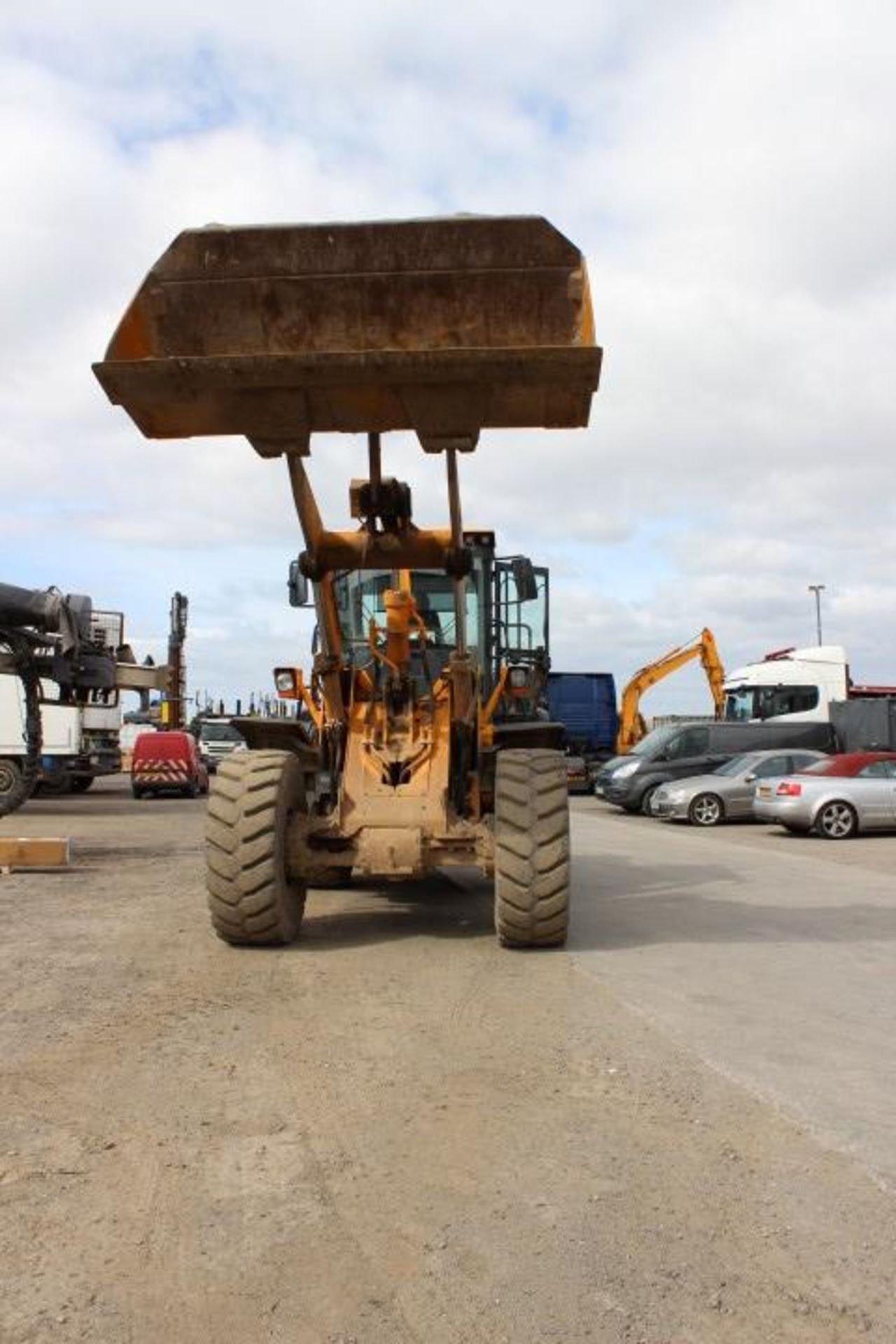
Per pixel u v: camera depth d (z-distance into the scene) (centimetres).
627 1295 323
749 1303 319
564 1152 429
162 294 683
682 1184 399
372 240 672
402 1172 411
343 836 835
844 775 1908
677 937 880
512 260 670
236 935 817
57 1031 600
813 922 966
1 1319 311
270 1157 425
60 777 2889
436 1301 320
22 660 1599
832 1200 386
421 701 916
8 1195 392
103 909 1036
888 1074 524
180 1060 546
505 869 802
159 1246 354
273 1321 310
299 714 1139
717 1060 544
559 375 648
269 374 655
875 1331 305
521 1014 632
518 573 1070
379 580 1062
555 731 994
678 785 2273
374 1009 644
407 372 652
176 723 4816
